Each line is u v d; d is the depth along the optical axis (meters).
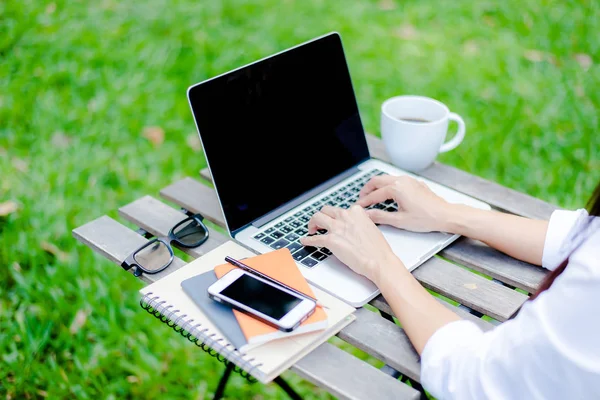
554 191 2.71
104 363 2.03
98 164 2.77
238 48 3.57
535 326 0.84
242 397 1.97
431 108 1.59
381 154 1.65
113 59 3.41
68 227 2.45
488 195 1.51
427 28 3.92
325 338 1.05
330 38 1.53
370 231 1.17
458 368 0.93
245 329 1.00
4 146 2.85
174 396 1.96
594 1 4.18
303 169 1.46
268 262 1.17
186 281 1.13
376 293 1.14
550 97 3.30
